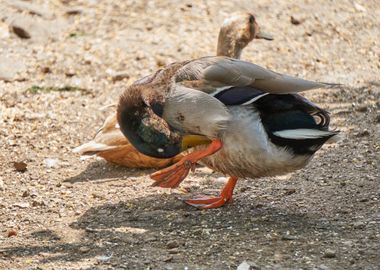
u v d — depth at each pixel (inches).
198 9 770.2
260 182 457.7
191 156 384.2
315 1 807.7
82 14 760.3
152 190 451.5
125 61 690.2
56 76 669.3
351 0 824.3
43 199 439.5
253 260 340.8
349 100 620.1
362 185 438.3
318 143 376.8
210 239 369.1
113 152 483.5
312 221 388.5
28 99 621.6
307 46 741.3
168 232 381.7
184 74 388.2
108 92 639.1
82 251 358.6
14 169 491.2
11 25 735.7
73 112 595.2
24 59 692.7
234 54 522.0
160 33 733.9
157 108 385.4
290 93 377.7
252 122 378.3
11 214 417.4
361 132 533.3
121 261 345.7
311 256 343.6
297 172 469.4
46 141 541.0
